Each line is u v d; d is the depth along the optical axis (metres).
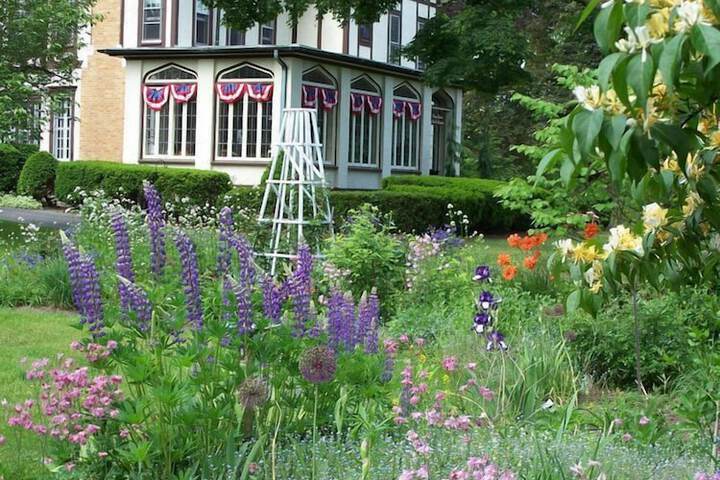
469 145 39.84
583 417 5.85
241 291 4.44
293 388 4.80
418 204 23.05
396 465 4.25
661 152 2.67
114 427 4.45
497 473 3.77
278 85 25.98
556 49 31.53
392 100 29.67
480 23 20.52
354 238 10.76
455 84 21.84
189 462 4.42
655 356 7.05
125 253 4.72
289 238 12.02
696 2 2.38
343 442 4.74
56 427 4.51
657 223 3.62
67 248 4.34
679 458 4.71
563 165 2.67
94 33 31.47
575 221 10.86
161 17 29.56
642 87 2.30
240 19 21.41
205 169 26.53
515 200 11.80
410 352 7.77
